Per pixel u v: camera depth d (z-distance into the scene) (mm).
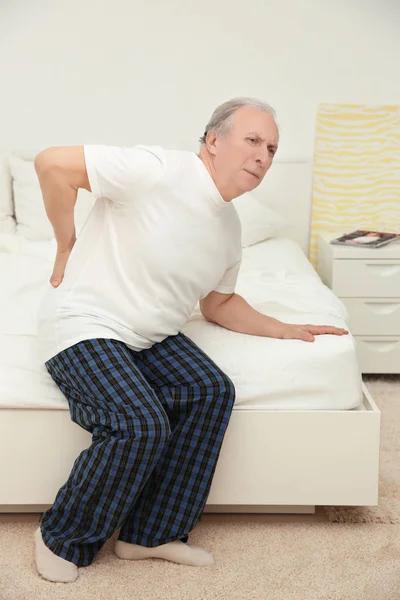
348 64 3314
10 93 3303
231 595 1656
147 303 1761
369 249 2980
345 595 1662
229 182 1721
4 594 1634
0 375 1822
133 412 1640
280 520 1975
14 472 1849
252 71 3320
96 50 3270
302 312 2215
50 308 1799
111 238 1738
